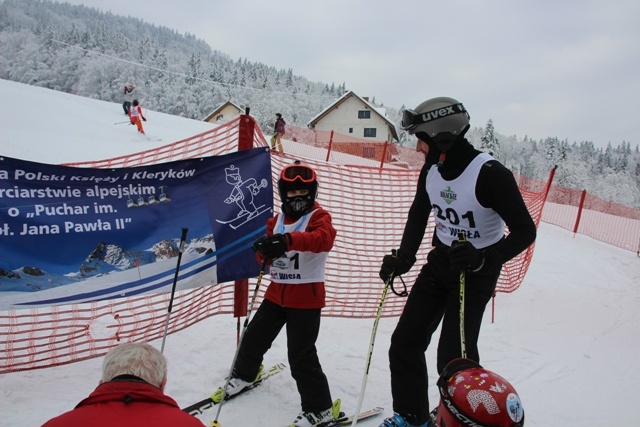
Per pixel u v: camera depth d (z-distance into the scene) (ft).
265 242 7.89
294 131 86.02
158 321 11.75
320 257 8.87
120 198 10.05
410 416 8.04
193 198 10.70
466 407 4.75
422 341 8.10
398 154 69.10
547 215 44.45
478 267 6.48
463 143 7.28
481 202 7.18
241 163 11.07
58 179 9.43
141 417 4.50
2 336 10.50
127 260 10.24
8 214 9.09
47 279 9.54
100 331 11.47
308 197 8.73
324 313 14.05
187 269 10.86
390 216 16.79
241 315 11.75
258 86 322.55
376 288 15.46
